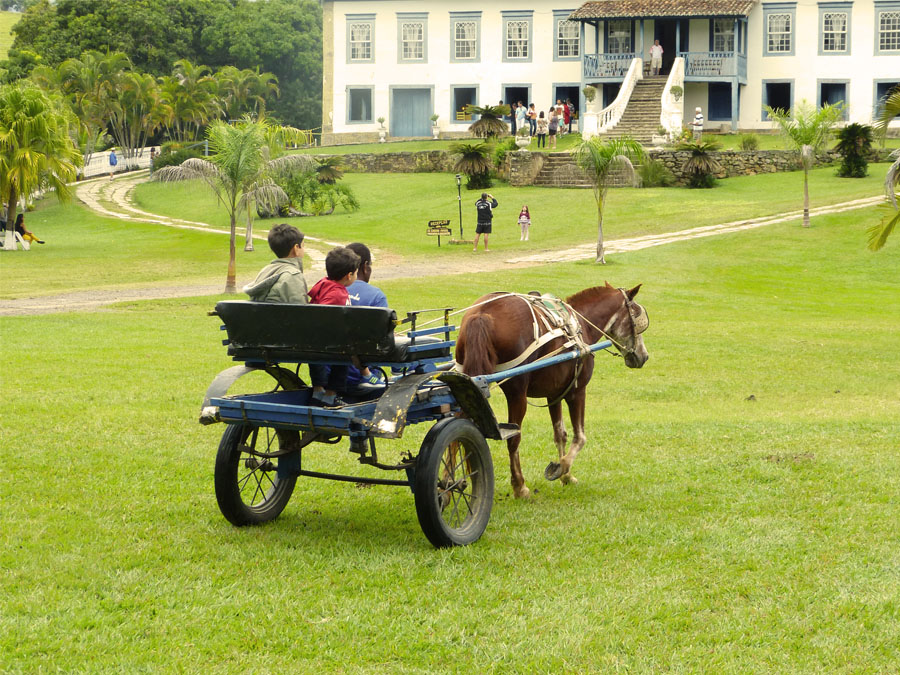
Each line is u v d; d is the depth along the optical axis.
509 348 7.15
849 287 26.73
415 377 6.29
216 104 74.50
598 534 6.70
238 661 4.66
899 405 12.73
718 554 6.25
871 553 6.21
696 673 4.55
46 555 6.03
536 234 35.50
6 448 8.70
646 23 53.00
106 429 9.66
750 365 15.93
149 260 32.03
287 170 34.66
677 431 10.41
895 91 19.17
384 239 35.88
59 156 38.81
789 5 51.72
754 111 52.91
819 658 4.73
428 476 6.15
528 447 9.70
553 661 4.66
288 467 7.14
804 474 8.37
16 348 15.09
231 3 90.19
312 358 6.36
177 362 14.30
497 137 51.31
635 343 8.88
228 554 6.16
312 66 86.38
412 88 57.12
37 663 4.55
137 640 4.85
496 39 55.81
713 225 34.97
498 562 6.10
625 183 43.62
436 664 4.66
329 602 5.37
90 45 80.06
